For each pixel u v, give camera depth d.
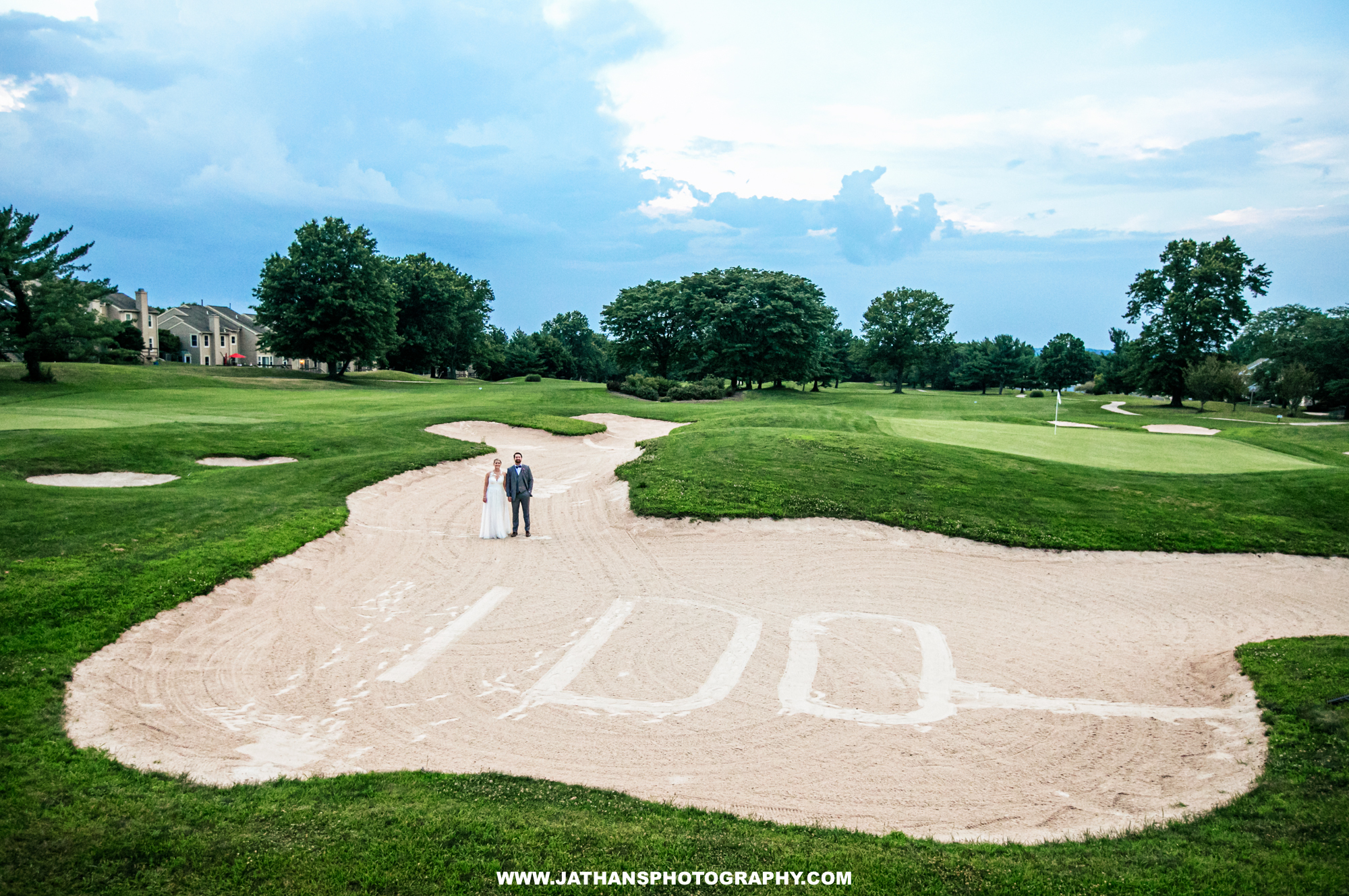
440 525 19.25
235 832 6.78
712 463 23.52
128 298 98.62
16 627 10.85
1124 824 7.45
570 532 18.91
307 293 66.75
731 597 14.66
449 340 96.25
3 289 47.16
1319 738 8.70
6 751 7.97
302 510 18.25
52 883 5.98
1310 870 6.38
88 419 30.73
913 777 8.42
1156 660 11.95
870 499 20.38
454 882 6.20
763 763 8.69
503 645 12.09
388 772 8.15
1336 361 63.16
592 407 40.03
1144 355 66.56
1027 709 10.14
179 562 13.86
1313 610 14.55
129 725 8.98
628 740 9.16
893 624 13.41
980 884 6.29
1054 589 15.56
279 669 10.92
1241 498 21.34
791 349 71.25
